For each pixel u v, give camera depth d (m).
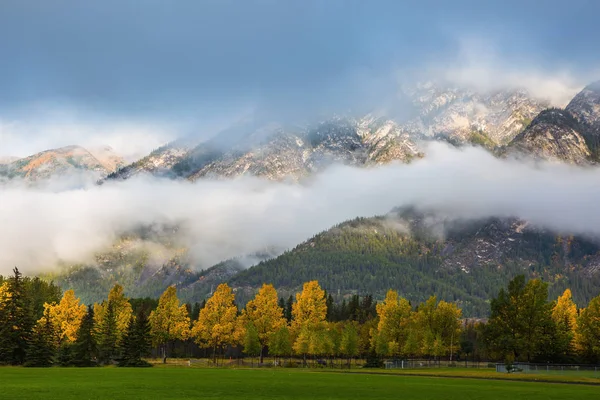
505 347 125.88
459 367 144.00
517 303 127.50
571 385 82.94
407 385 77.44
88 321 136.38
